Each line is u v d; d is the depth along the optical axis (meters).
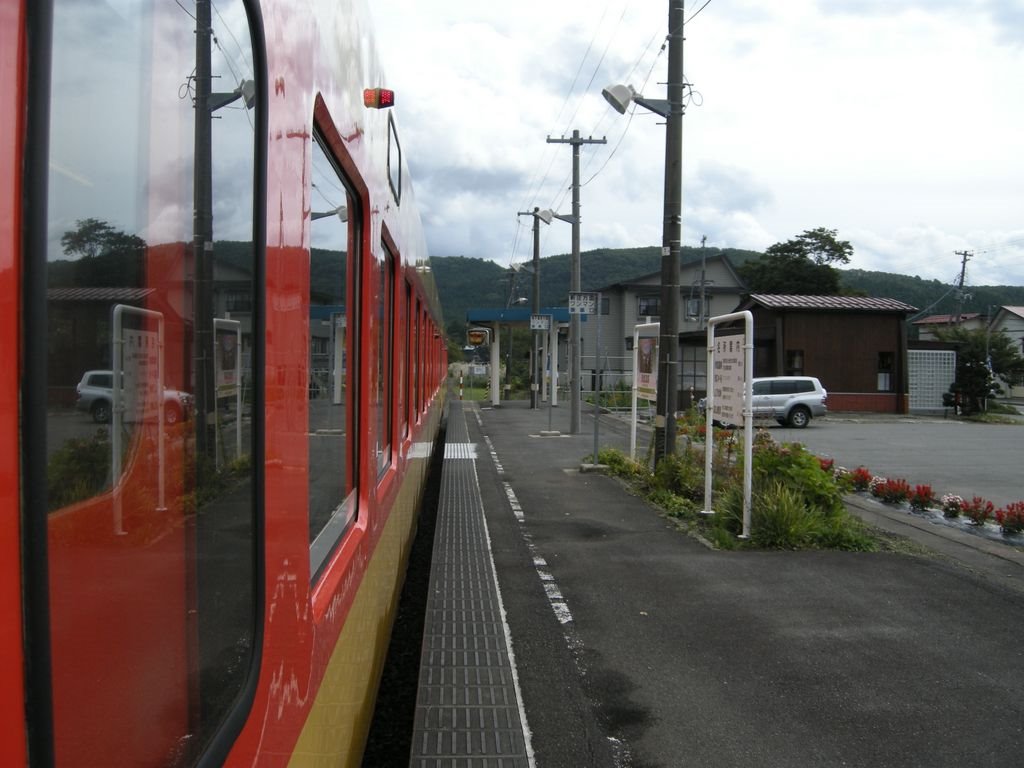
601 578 6.84
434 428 16.03
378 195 3.59
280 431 1.75
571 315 20.02
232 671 1.47
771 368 33.06
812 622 5.77
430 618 4.87
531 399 31.66
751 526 8.12
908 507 10.38
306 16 1.98
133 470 1.11
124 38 1.07
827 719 4.29
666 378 11.38
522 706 4.11
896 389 33.00
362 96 3.01
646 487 11.05
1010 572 7.09
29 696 0.85
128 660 1.10
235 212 1.48
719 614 5.93
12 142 0.83
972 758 3.89
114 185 1.05
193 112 1.30
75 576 0.96
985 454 18.22
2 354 0.82
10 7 0.82
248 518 1.56
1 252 0.82
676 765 3.82
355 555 2.81
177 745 1.25
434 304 14.88
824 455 18.05
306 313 2.00
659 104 11.25
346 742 2.61
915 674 4.88
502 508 9.97
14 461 0.84
